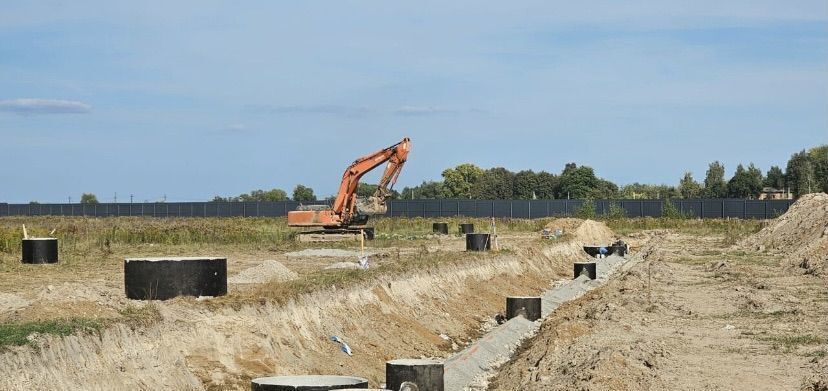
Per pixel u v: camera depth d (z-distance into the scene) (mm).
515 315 29828
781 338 23969
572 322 26656
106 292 20297
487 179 156875
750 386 18391
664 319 27594
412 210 109000
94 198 126938
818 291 33844
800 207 61344
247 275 28656
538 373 20141
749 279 38094
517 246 51125
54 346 15469
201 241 50906
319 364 20672
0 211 112625
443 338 27375
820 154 149250
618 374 18516
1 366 14352
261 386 15945
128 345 17000
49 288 19969
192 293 20844
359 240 54094
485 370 22516
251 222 74750
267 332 20094
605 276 47719
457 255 40219
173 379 17250
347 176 54750
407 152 55375
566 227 75812
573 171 150625
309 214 54375
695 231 82188
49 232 49219
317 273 30469
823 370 19422
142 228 55875
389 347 24156
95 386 15625
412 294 29422
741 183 147625
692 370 19859
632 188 154375
